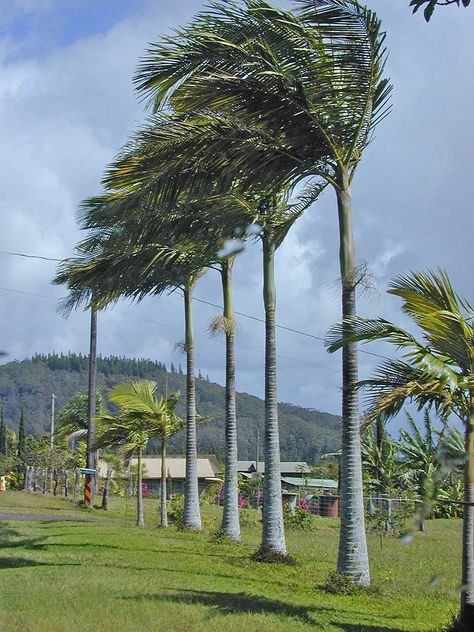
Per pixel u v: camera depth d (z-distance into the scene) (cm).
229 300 1861
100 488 3984
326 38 1120
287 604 1030
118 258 1597
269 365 1529
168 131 1163
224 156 1180
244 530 2378
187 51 1106
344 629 895
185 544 1716
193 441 2142
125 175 1215
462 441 711
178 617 881
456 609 1077
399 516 2109
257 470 6556
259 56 1107
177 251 1623
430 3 541
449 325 887
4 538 1719
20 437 6028
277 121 1159
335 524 2906
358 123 1170
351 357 1182
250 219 1448
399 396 884
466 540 863
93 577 1150
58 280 1750
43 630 796
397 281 931
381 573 1412
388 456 2752
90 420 3073
